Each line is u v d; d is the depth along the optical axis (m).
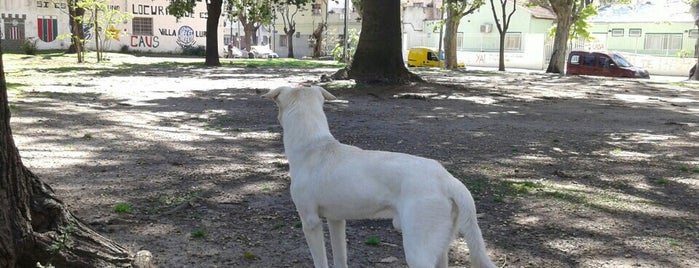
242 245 5.16
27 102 14.52
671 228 5.86
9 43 46.47
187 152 9.14
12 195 3.75
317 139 3.94
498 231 5.65
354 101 16.97
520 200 6.73
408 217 3.40
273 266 4.73
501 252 5.11
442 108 15.85
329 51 73.31
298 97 4.09
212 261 4.79
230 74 28.14
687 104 19.08
